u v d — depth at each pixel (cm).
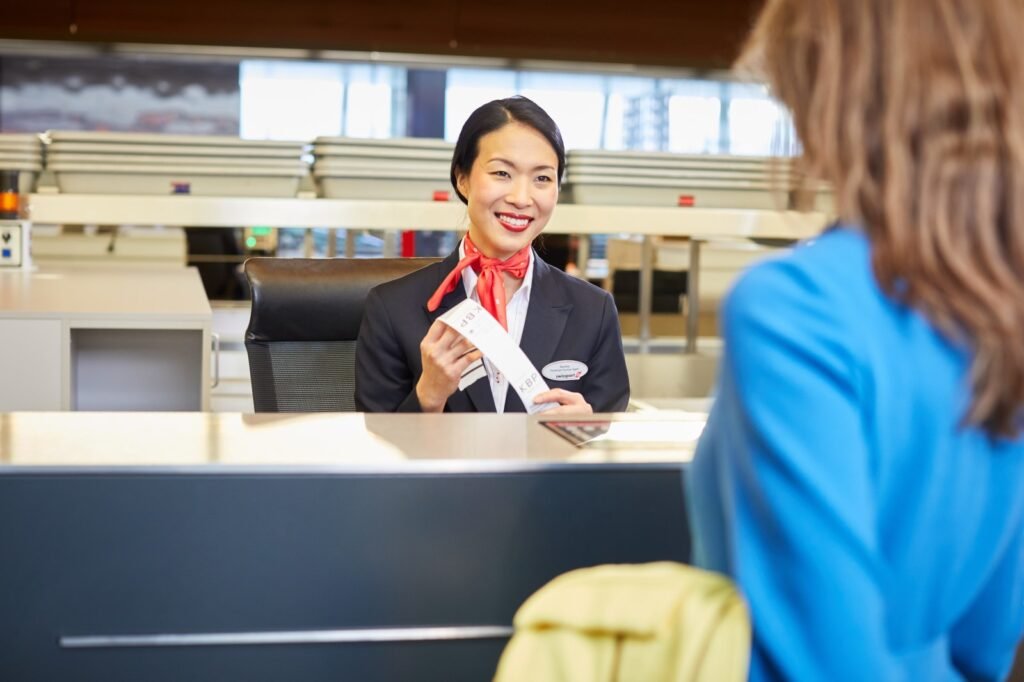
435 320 210
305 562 114
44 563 110
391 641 116
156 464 111
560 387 214
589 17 641
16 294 297
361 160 337
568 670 75
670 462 119
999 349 69
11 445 117
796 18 76
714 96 662
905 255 69
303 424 131
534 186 212
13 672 111
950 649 85
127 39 610
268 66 644
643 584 75
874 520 71
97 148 333
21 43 604
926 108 70
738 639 70
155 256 455
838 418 67
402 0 626
